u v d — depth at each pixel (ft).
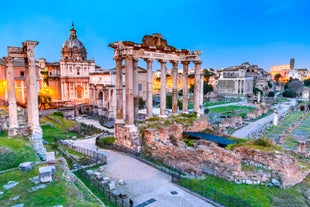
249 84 543.39
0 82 197.06
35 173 60.13
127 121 115.65
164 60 133.69
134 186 76.38
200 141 112.88
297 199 67.87
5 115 129.90
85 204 45.68
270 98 464.24
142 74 317.01
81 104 274.98
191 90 492.13
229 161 80.18
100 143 130.52
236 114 279.08
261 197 67.92
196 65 143.02
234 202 64.69
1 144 78.28
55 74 291.79
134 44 116.98
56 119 200.23
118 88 121.60
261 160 84.23
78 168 88.12
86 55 325.42
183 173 85.92
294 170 79.41
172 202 66.28
